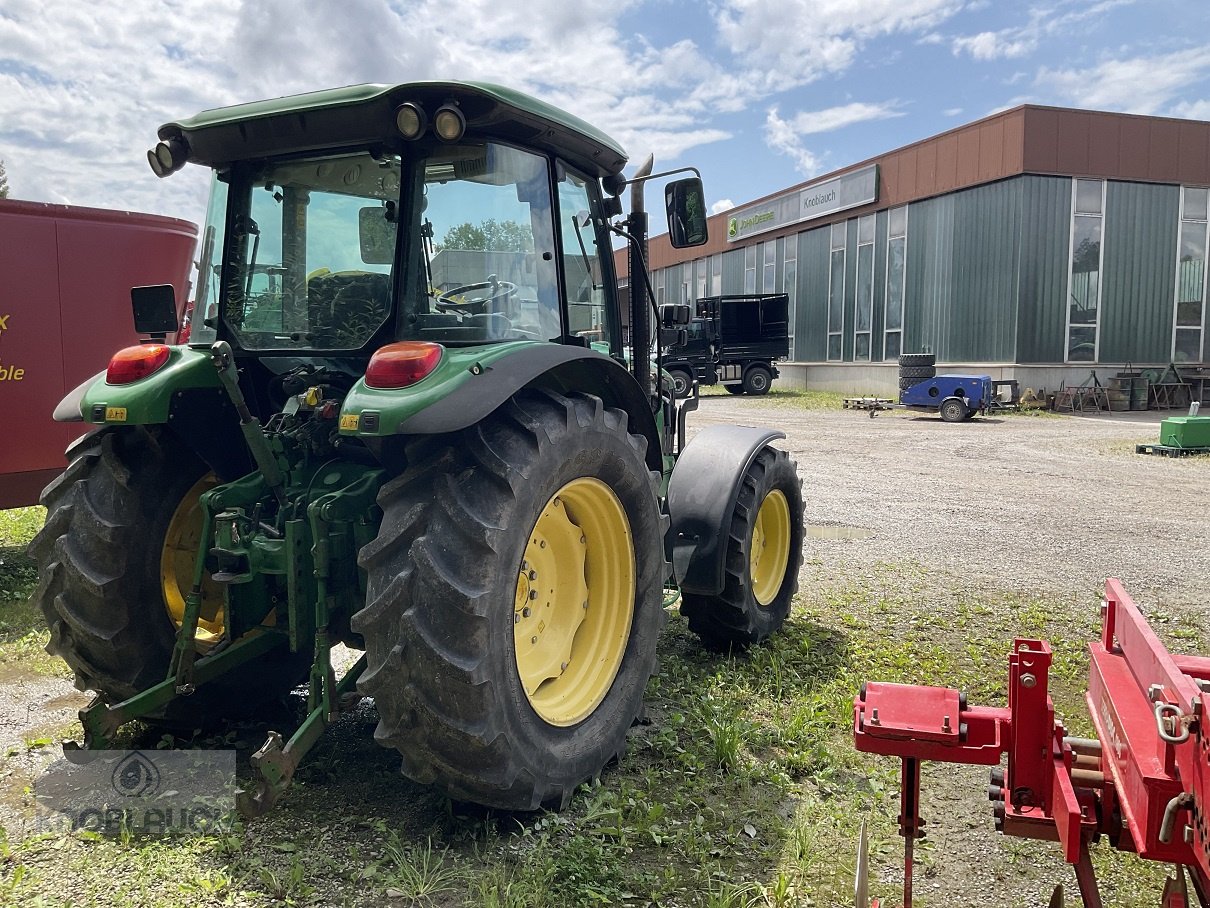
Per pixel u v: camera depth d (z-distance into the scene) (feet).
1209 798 5.27
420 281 10.15
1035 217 66.95
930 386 61.05
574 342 12.10
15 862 8.50
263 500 10.18
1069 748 7.18
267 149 10.51
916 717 7.29
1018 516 27.86
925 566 21.57
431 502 8.65
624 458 10.53
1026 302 67.26
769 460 15.24
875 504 29.89
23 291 18.89
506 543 8.59
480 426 9.18
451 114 9.18
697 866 8.84
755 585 16.03
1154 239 70.13
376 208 10.28
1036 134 66.03
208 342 11.44
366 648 8.67
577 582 10.72
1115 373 69.97
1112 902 8.39
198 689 11.12
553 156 11.36
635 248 13.75
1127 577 20.57
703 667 14.62
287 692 12.48
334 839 9.00
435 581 8.28
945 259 74.08
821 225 90.94
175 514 11.05
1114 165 68.23
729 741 11.00
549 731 9.57
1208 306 72.28
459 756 8.48
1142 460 40.32
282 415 10.27
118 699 10.87
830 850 9.23
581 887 8.27
